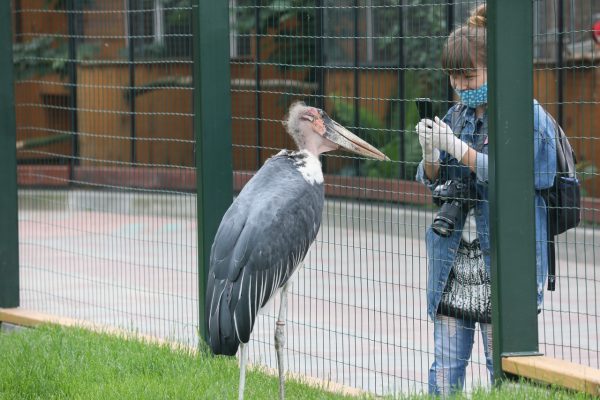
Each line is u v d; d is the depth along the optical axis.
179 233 18.80
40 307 12.72
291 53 9.95
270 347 10.84
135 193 16.84
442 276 7.90
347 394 8.35
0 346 9.69
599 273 14.15
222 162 9.24
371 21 15.84
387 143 15.35
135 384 8.20
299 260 7.49
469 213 7.80
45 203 19.83
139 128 15.66
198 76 9.16
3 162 11.73
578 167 13.93
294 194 7.40
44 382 8.35
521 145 7.46
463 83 7.80
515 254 7.51
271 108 10.87
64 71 18.53
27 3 20.98
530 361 7.46
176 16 13.09
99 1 18.72
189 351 9.36
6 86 11.70
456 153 7.60
